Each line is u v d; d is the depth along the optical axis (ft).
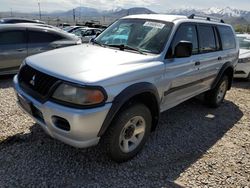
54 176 10.27
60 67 10.26
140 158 11.96
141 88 10.75
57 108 9.37
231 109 20.08
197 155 12.71
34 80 10.48
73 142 9.70
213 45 17.38
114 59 11.42
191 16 16.25
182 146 13.46
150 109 12.25
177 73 13.55
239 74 29.53
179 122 16.57
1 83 22.67
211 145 13.87
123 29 14.62
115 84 9.93
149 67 11.57
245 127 16.70
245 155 13.06
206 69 16.43
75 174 10.50
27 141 12.56
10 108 16.52
